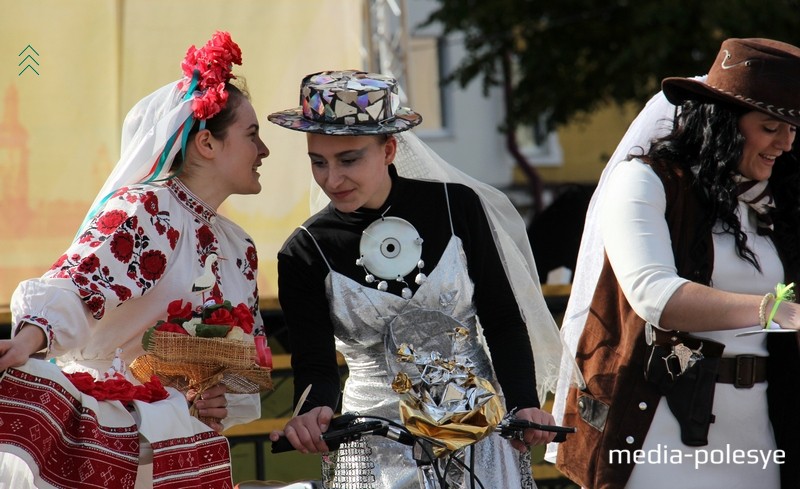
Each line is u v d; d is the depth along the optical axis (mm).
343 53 11711
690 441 6562
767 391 6707
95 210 6652
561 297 10992
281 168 10656
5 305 10930
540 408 6422
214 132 6793
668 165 6648
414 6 46750
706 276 6516
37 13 11078
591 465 6867
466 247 6629
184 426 6102
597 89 31812
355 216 6516
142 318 6559
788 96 6297
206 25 11453
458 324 6445
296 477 10141
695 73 28344
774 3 27469
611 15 31438
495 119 50719
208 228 6859
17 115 11070
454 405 5684
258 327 7156
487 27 32750
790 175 6711
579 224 12477
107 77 11242
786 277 6594
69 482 5766
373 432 5641
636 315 6762
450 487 5945
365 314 6422
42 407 5754
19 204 11086
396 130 6191
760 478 6660
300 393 6242
